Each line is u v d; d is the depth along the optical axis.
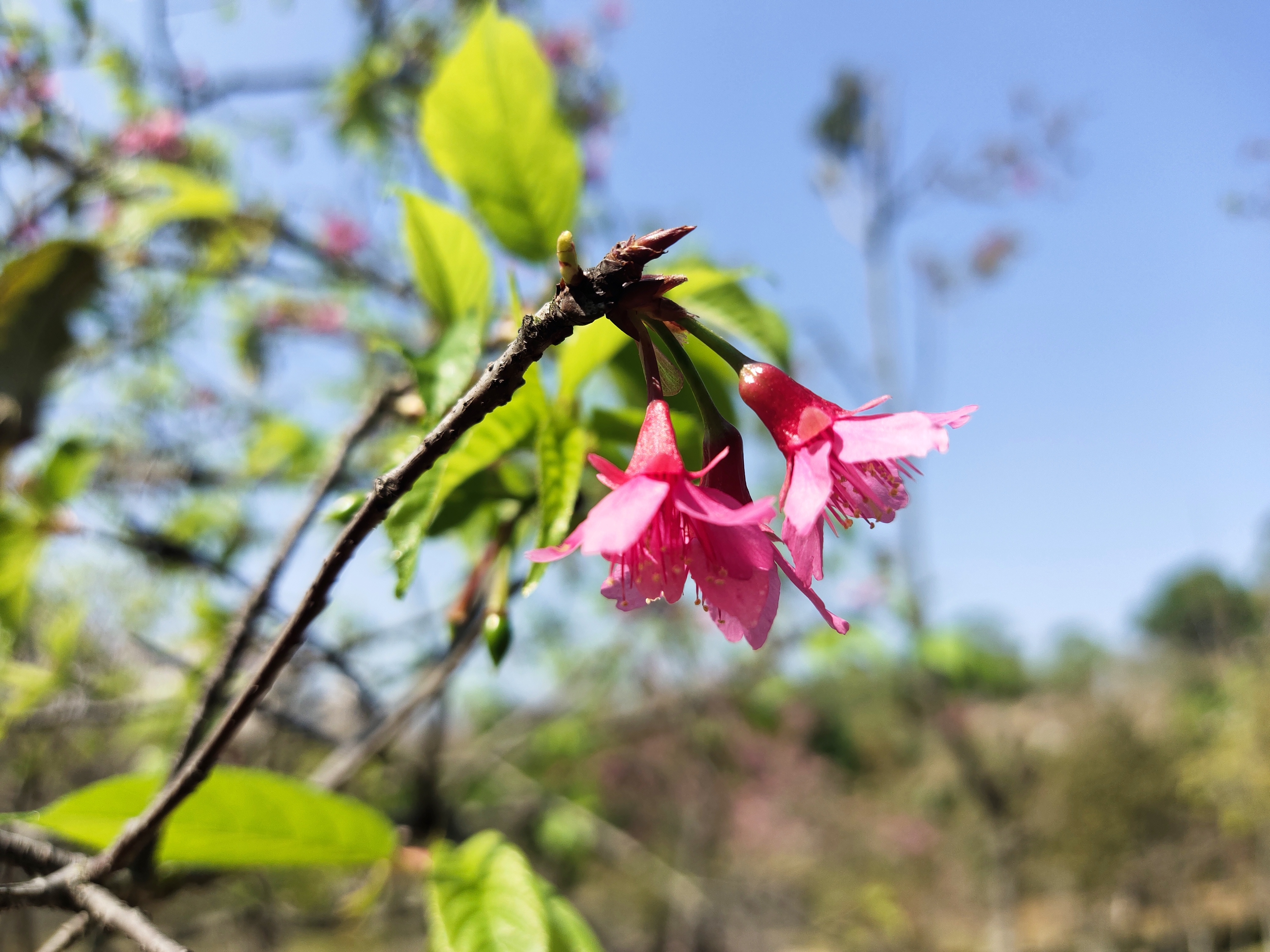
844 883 11.66
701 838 8.66
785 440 1.32
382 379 4.32
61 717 2.79
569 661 6.52
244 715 1.09
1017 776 12.27
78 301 3.15
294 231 3.73
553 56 6.20
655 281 1.04
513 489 1.71
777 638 6.38
